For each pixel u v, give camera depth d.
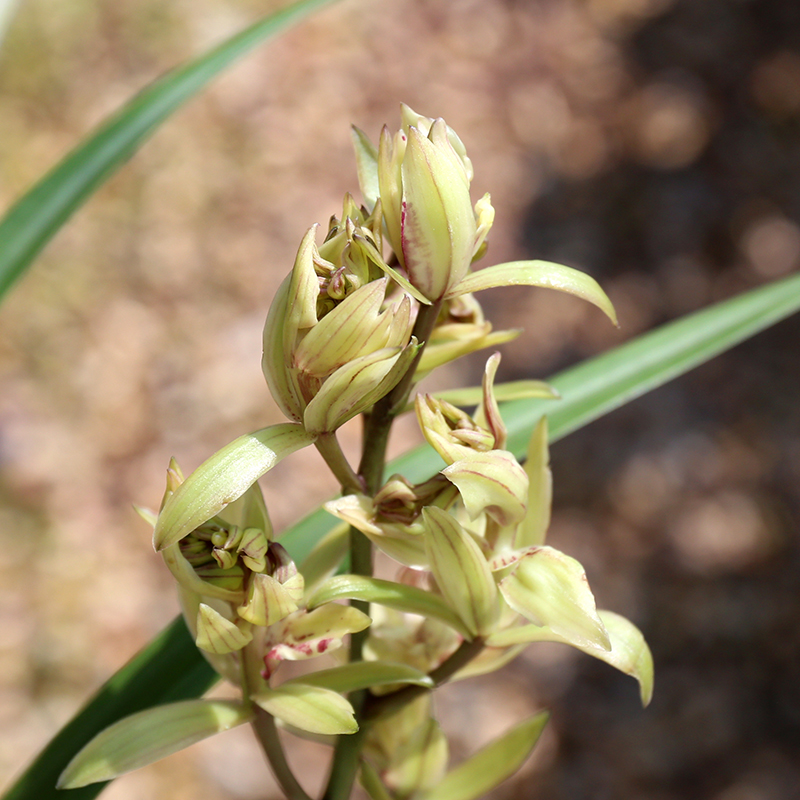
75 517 1.10
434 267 0.30
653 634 1.08
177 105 0.40
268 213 1.39
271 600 0.30
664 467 1.19
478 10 1.64
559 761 1.01
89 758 0.31
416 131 0.29
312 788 0.96
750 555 1.12
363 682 0.32
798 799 0.97
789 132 1.49
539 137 1.51
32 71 1.47
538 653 1.07
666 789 0.99
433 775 0.35
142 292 1.29
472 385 1.21
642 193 1.44
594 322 1.30
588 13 1.66
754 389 1.24
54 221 0.39
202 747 0.97
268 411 1.20
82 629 1.03
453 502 0.31
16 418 1.16
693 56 1.59
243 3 1.58
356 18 1.59
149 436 1.17
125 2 1.55
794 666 1.05
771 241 1.37
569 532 1.14
